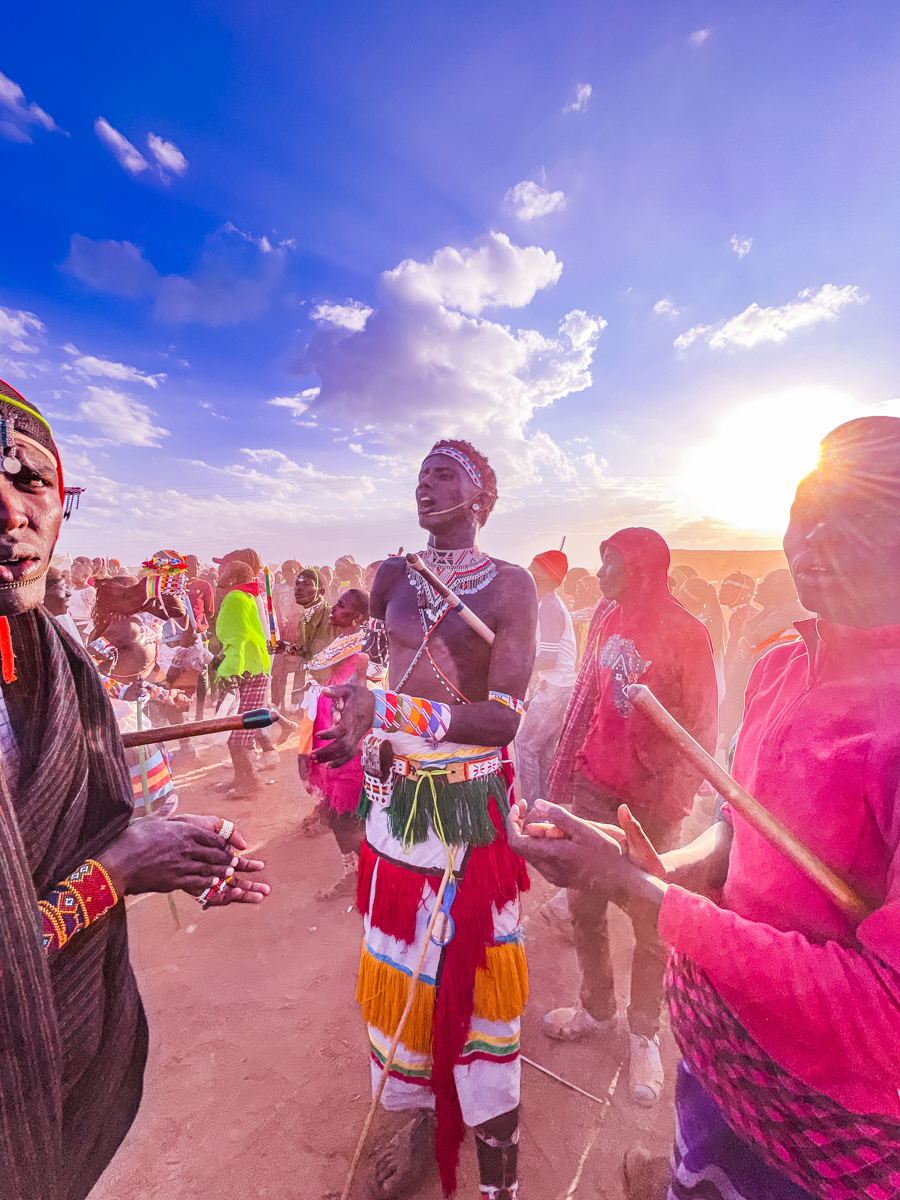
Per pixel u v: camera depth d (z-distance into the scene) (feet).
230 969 9.76
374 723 4.55
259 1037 8.27
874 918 2.46
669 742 7.25
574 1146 6.62
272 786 17.90
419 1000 5.05
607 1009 7.98
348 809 11.01
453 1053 4.90
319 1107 7.14
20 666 2.88
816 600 2.85
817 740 2.92
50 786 2.86
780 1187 3.11
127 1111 3.57
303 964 9.87
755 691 3.72
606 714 7.61
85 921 2.89
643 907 6.95
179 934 10.74
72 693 3.07
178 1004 8.95
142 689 12.08
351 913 11.30
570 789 8.60
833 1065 2.68
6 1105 2.45
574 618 20.01
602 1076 7.51
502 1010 5.08
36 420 2.74
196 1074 7.64
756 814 2.83
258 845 14.19
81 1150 3.18
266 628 19.07
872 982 2.46
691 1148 3.57
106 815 3.22
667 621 7.26
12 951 2.44
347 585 32.22
